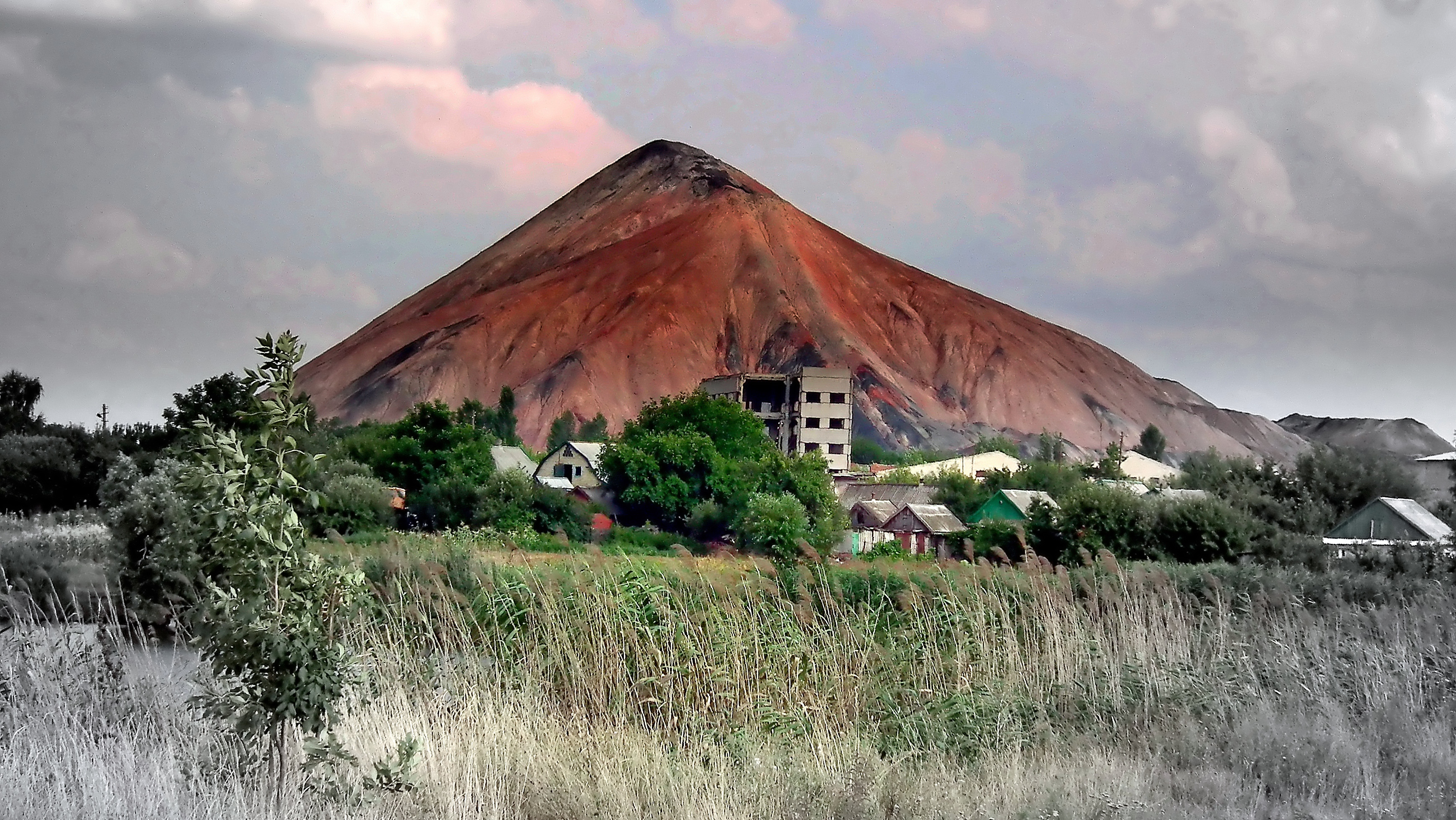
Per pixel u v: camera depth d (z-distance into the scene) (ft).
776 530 311.06
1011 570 97.66
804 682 73.10
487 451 433.07
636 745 57.62
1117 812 49.14
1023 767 58.13
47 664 59.47
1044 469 437.17
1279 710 68.54
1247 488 247.50
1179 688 70.59
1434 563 126.72
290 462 44.73
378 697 59.47
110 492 196.03
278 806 44.73
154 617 67.10
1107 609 91.09
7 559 85.97
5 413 335.88
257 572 42.83
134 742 50.96
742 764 58.18
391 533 192.03
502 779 53.42
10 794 44.98
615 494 433.07
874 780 53.31
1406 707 68.39
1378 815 50.47
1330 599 100.01
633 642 72.79
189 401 189.67
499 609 79.25
